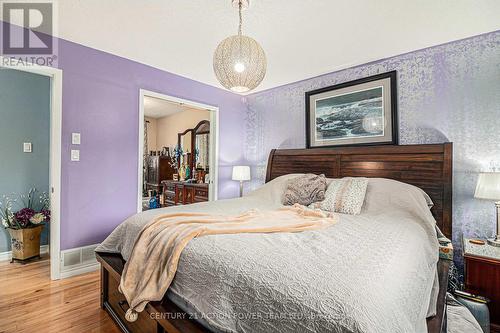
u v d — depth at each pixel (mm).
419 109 2498
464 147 2244
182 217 1701
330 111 3123
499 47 2105
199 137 5219
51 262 2348
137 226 1724
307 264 959
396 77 2639
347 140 2971
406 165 2428
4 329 1640
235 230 1387
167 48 2568
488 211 2113
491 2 1773
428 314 1171
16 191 2984
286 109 3619
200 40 2396
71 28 2203
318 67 2988
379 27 2119
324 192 2408
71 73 2434
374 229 1521
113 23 2113
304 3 1813
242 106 4172
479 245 1945
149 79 3016
